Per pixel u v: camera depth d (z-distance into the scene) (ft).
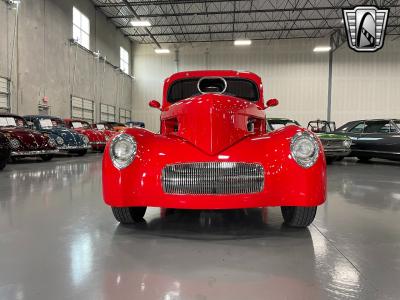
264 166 6.39
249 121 8.91
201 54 65.36
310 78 62.49
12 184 13.51
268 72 63.41
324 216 8.54
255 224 7.68
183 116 7.42
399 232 7.13
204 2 46.03
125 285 4.52
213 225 7.60
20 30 32.71
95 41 50.65
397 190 12.79
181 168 6.40
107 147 6.88
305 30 59.57
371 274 4.89
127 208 7.29
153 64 67.00
